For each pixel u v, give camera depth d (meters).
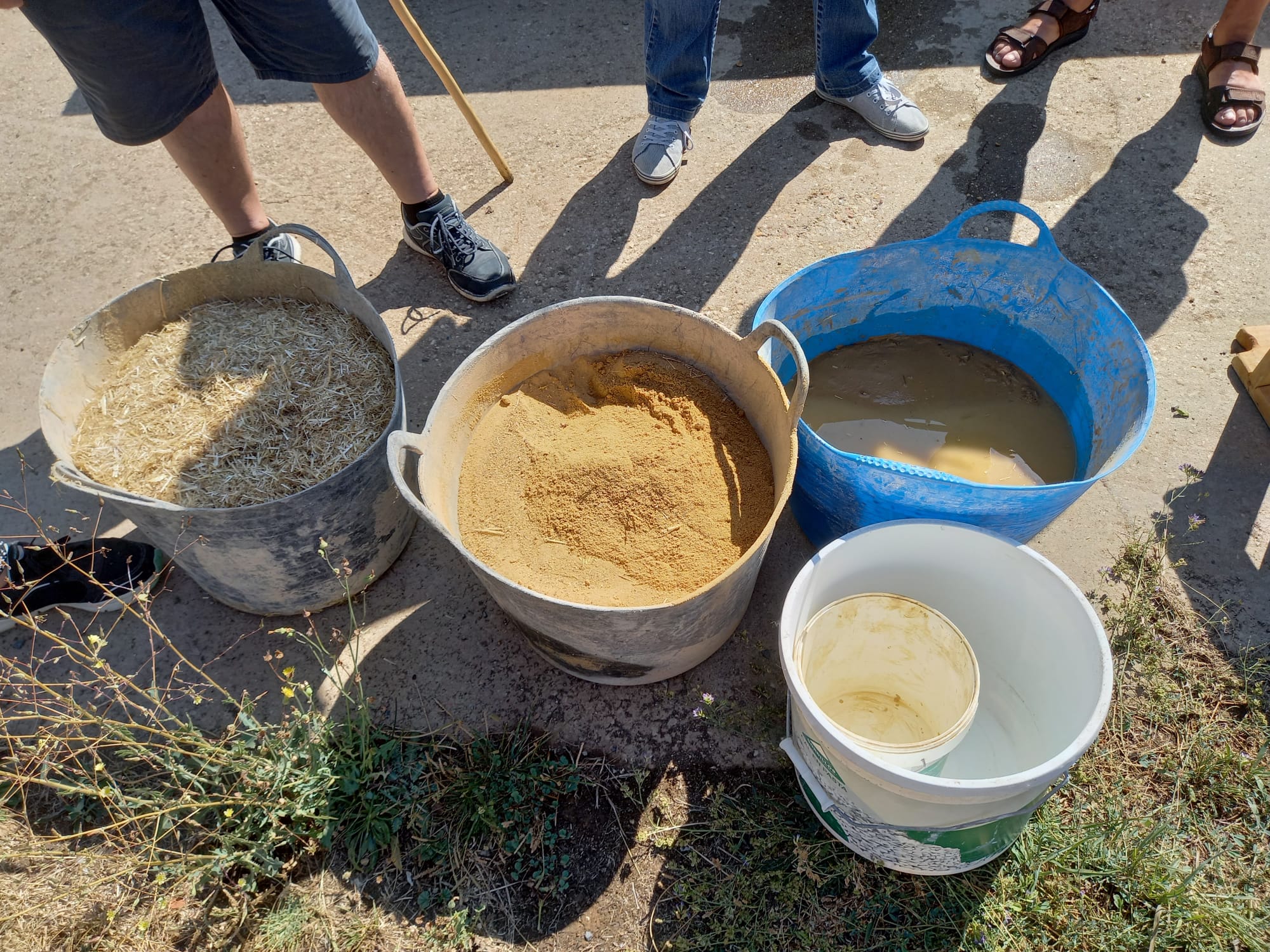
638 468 1.75
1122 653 1.79
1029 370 2.11
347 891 1.58
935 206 2.70
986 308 2.07
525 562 1.67
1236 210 2.60
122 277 2.71
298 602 1.89
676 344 1.91
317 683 1.85
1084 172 2.74
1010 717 1.68
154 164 3.05
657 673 1.72
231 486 1.74
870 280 2.04
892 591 1.70
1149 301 2.41
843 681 1.73
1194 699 1.74
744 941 1.50
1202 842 1.58
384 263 2.68
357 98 2.12
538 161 2.96
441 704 1.80
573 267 2.63
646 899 1.56
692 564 1.64
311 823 1.62
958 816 1.30
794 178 2.82
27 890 1.61
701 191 2.81
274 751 1.63
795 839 1.57
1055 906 1.50
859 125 2.96
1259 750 1.66
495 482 1.79
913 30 3.25
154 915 1.57
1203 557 1.92
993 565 1.55
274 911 1.56
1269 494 2.02
